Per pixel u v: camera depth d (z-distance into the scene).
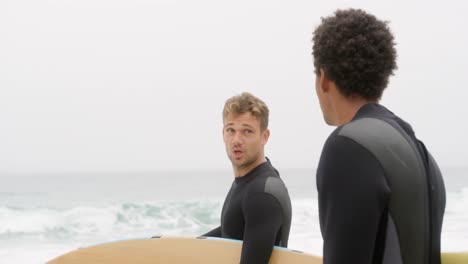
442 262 1.83
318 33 1.61
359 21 1.55
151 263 2.93
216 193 34.84
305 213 17.84
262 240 2.50
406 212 1.44
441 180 1.64
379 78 1.55
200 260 2.83
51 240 14.71
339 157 1.45
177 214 18.20
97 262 3.04
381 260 1.42
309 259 2.54
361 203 1.38
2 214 17.67
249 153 2.77
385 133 1.47
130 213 18.20
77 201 24.47
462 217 19.02
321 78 1.62
